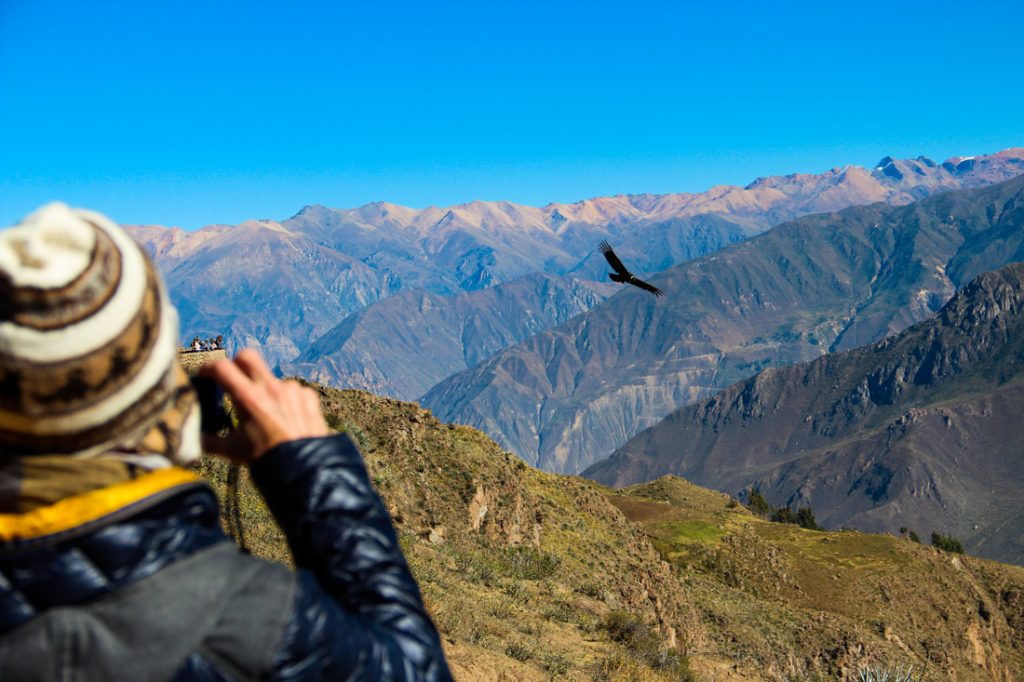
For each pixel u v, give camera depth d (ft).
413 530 91.15
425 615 6.89
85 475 5.59
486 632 61.41
